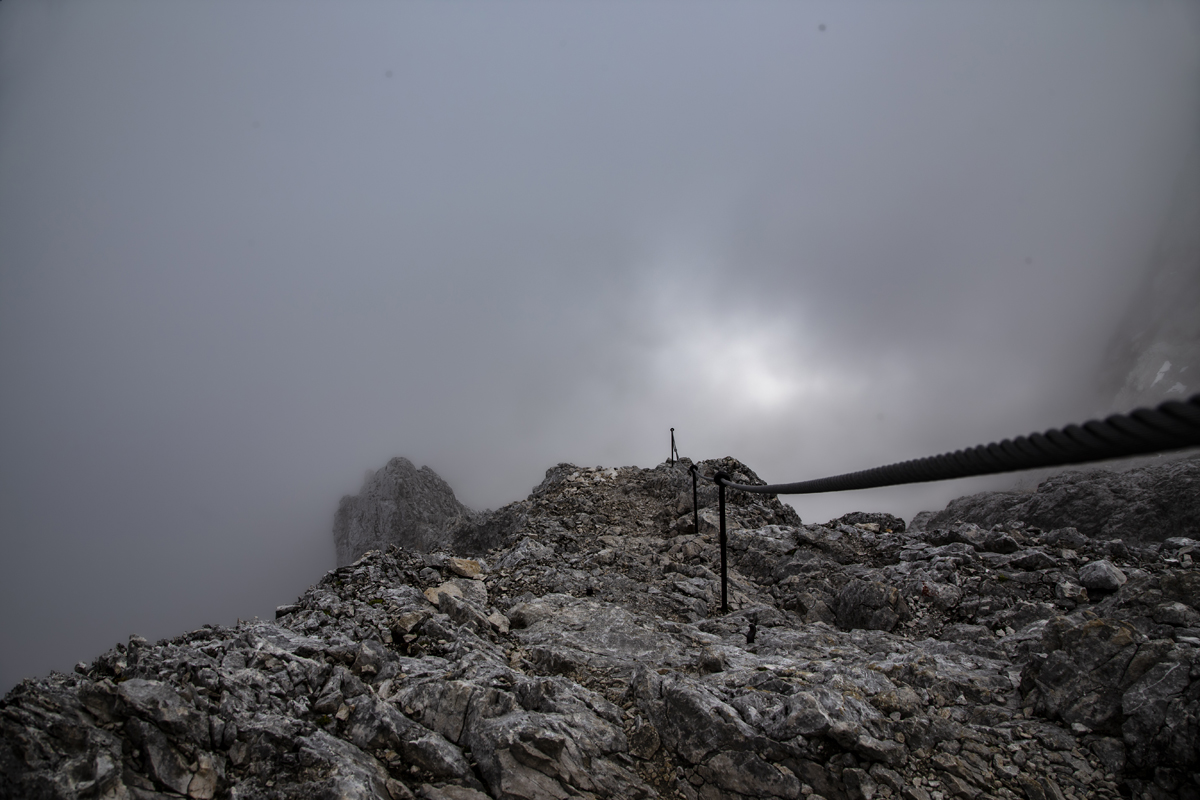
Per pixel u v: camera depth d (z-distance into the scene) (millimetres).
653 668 9789
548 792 6875
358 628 10016
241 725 6512
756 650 10953
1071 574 13578
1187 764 7121
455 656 9469
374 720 7148
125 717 6059
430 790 6633
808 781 7297
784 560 16578
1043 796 7188
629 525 21219
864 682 8727
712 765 7488
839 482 5234
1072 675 8391
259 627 8930
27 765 5422
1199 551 14570
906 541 16969
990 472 2742
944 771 7469
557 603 12516
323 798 5930
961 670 9695
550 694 8328
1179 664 7852
